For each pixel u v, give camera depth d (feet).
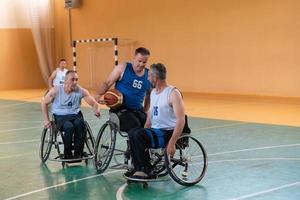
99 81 60.90
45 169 19.86
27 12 63.41
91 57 61.36
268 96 46.19
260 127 29.04
